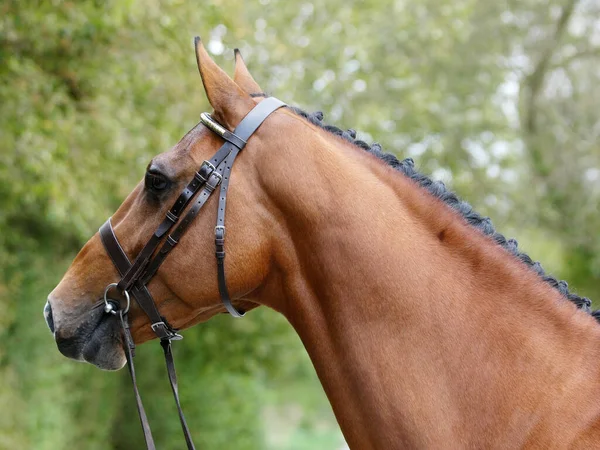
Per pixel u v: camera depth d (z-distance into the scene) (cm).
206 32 701
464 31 1229
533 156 1370
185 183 240
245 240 236
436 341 224
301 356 1425
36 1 579
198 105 717
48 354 912
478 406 218
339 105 1080
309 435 2575
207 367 1204
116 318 251
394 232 231
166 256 240
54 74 650
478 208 1260
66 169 652
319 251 232
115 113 663
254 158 238
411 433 220
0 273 826
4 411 808
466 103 1316
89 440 1125
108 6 592
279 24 1034
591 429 211
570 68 1354
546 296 229
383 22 1152
